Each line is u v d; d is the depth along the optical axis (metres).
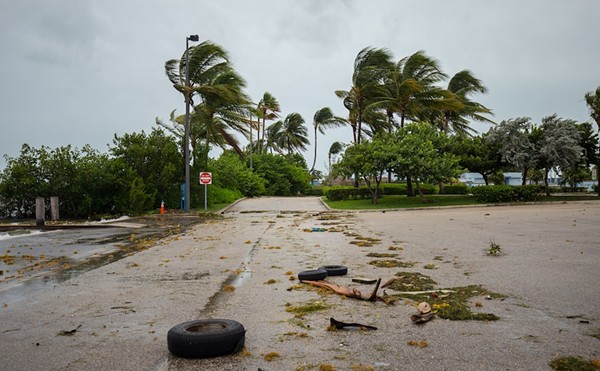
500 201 31.89
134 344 4.44
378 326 4.87
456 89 44.66
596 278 6.93
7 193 26.39
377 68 39.25
